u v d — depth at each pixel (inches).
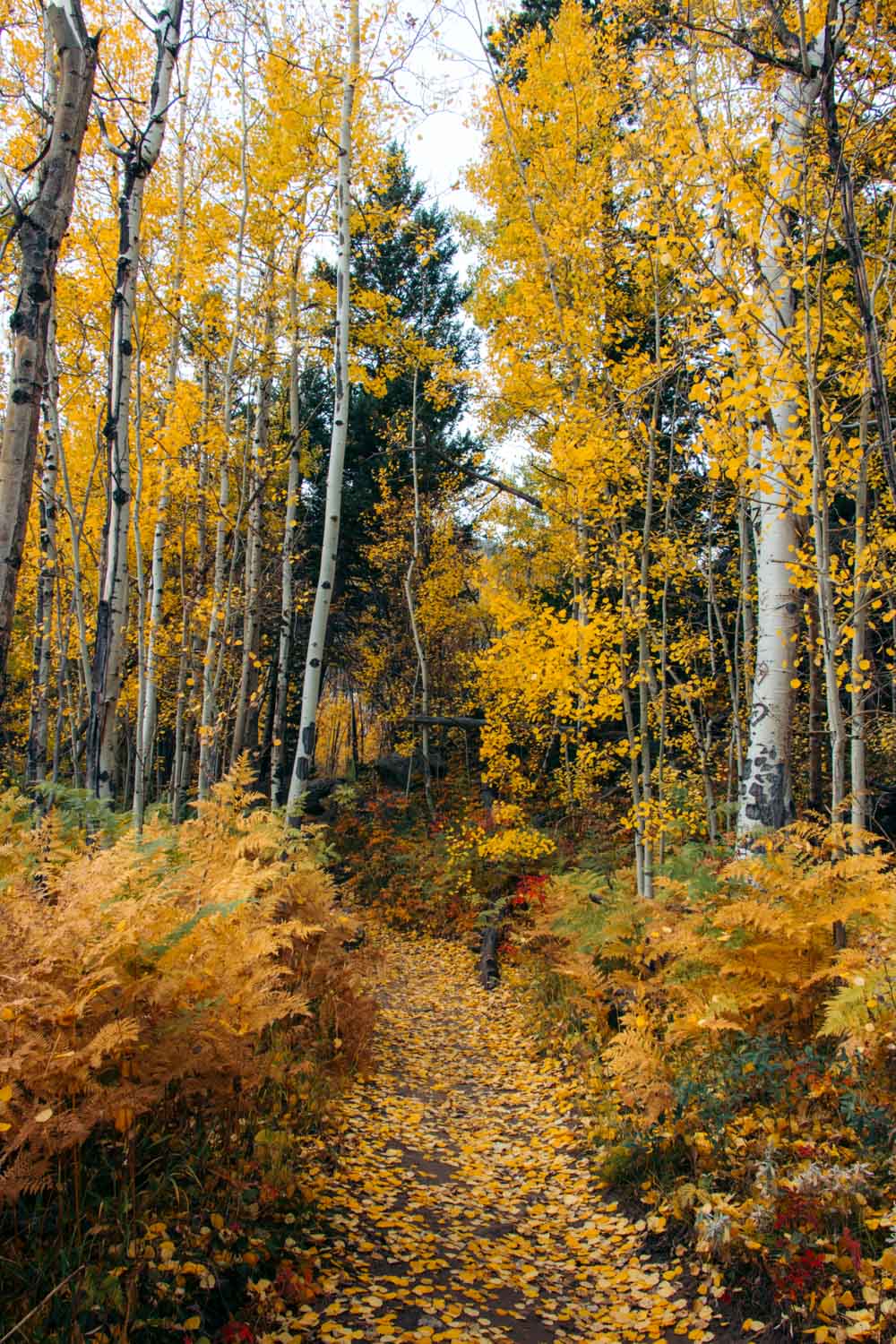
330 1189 149.2
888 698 381.1
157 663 406.0
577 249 280.5
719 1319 113.8
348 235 297.3
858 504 195.9
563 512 297.0
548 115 328.2
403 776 749.3
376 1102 209.3
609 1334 115.4
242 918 158.4
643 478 299.1
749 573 366.6
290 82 323.0
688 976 177.3
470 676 600.1
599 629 272.1
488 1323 115.3
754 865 173.3
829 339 212.5
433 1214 150.6
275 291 392.5
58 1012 99.6
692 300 221.3
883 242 185.3
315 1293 115.4
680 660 357.1
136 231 211.2
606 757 354.6
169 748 808.9
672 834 275.3
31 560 430.6
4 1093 89.5
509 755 392.8
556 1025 260.2
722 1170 137.1
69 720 392.8
